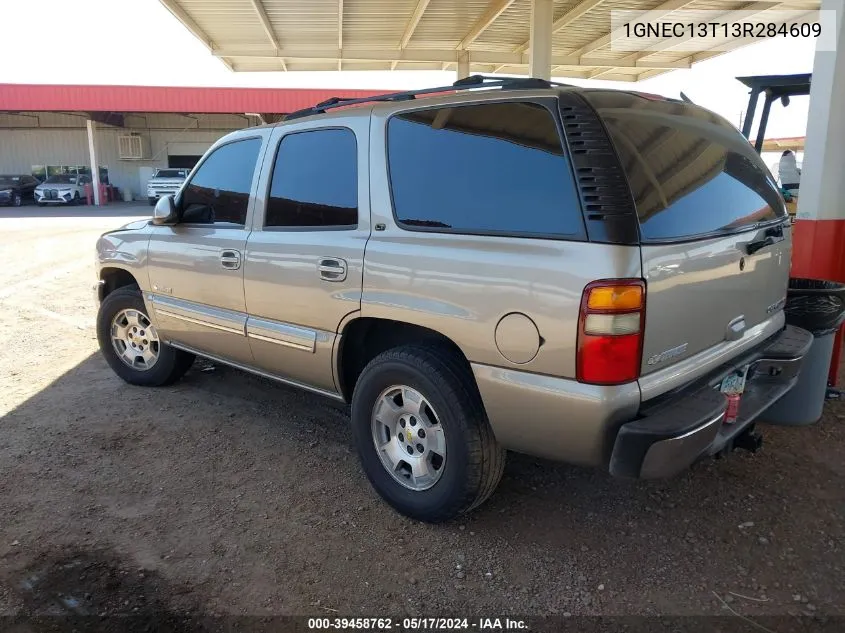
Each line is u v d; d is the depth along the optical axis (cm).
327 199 339
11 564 285
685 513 323
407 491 315
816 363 404
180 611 257
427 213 296
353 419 331
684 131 291
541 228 256
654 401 253
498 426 274
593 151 247
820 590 267
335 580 276
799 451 386
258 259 367
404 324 319
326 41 1109
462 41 1129
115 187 3462
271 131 379
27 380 520
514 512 326
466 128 289
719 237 275
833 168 474
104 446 401
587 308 238
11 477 362
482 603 262
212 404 468
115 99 2731
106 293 512
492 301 264
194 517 323
